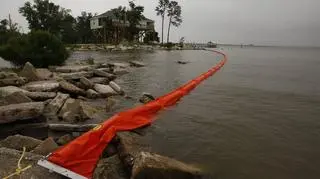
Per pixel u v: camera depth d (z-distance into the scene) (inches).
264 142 383.9
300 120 487.2
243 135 408.8
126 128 347.3
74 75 684.1
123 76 957.8
